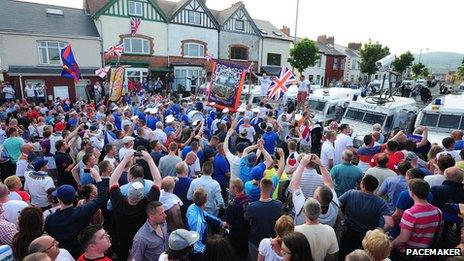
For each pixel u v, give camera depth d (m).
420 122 11.53
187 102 16.39
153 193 4.14
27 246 3.35
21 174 6.63
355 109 13.28
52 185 5.56
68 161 7.03
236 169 6.19
